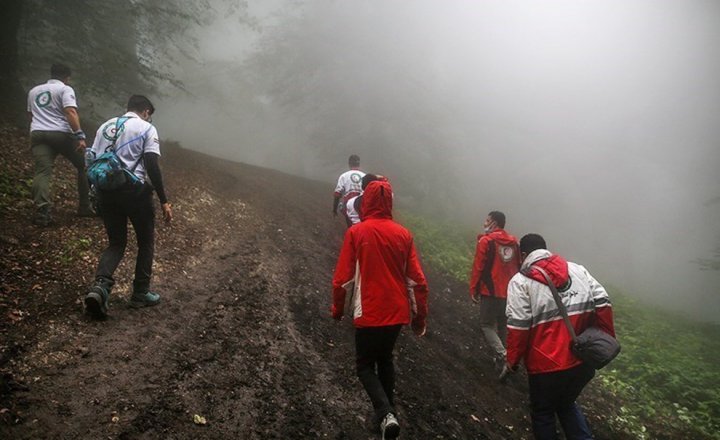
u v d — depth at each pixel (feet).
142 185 12.25
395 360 15.67
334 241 28.55
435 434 12.35
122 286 14.19
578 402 18.40
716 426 19.51
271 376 12.05
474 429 13.56
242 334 13.62
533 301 11.14
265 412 10.60
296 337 14.58
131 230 18.38
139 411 9.32
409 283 10.89
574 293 11.06
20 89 29.94
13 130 25.27
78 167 17.97
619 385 21.21
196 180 29.45
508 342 11.24
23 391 8.91
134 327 12.19
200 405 10.09
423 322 11.06
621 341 28.04
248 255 20.38
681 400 21.52
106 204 12.04
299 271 20.72
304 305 17.26
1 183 18.52
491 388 16.99
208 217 23.52
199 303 14.66
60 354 10.31
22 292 12.19
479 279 18.06
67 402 8.99
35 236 15.58
